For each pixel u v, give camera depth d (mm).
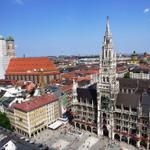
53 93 182875
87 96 144875
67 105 191500
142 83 170750
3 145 114688
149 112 114812
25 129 145750
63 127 157375
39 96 173500
